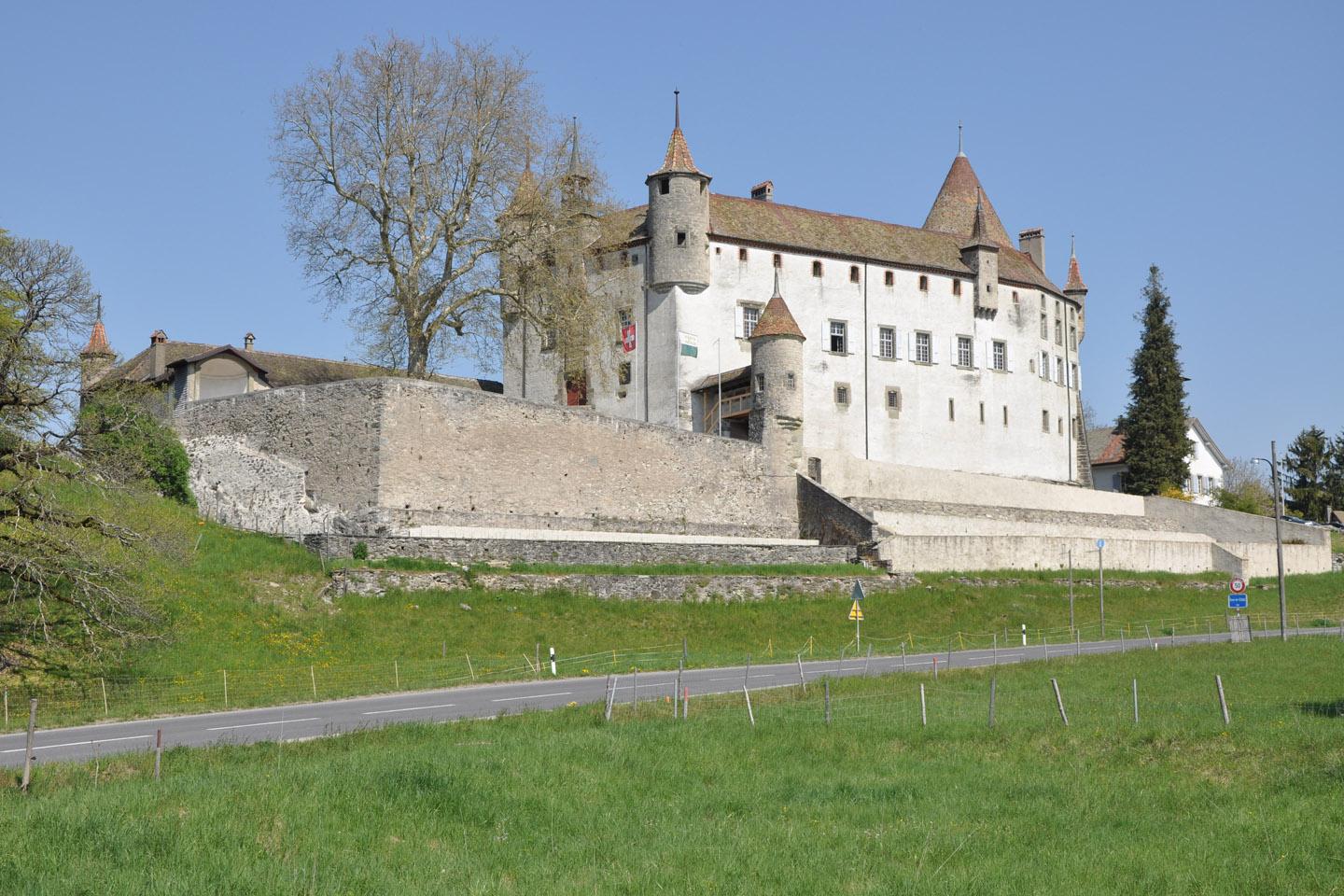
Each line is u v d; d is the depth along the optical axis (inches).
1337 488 4611.2
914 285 3223.4
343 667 1614.2
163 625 1590.8
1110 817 887.1
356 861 748.6
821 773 1027.3
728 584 2193.7
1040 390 3481.8
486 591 1929.1
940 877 742.5
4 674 1427.2
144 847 749.3
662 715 1249.4
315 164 2321.6
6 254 1911.9
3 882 682.2
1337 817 868.6
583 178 2519.7
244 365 2605.8
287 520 2111.2
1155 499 3550.7
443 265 2420.0
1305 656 1829.5
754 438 2706.7
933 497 2987.2
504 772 960.3
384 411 2039.9
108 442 1627.7
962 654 1996.8
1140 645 2151.8
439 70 2374.5
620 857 783.7
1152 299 4079.7
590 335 2502.5
